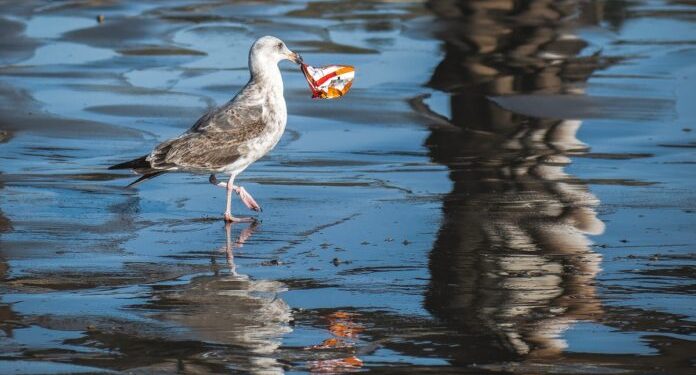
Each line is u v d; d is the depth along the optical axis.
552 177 15.79
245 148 13.94
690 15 28.28
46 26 26.42
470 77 22.05
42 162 16.58
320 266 12.12
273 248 12.80
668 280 11.60
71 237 13.16
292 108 19.75
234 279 11.70
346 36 25.67
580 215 13.97
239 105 14.05
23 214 14.05
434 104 20.08
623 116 19.19
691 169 16.17
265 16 27.95
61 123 18.64
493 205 14.44
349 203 14.61
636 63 23.16
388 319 10.53
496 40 25.19
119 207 14.49
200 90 21.06
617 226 13.52
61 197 14.88
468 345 9.90
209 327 10.31
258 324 10.40
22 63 22.86
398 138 17.98
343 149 17.36
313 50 24.25
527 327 10.32
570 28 26.45
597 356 9.65
